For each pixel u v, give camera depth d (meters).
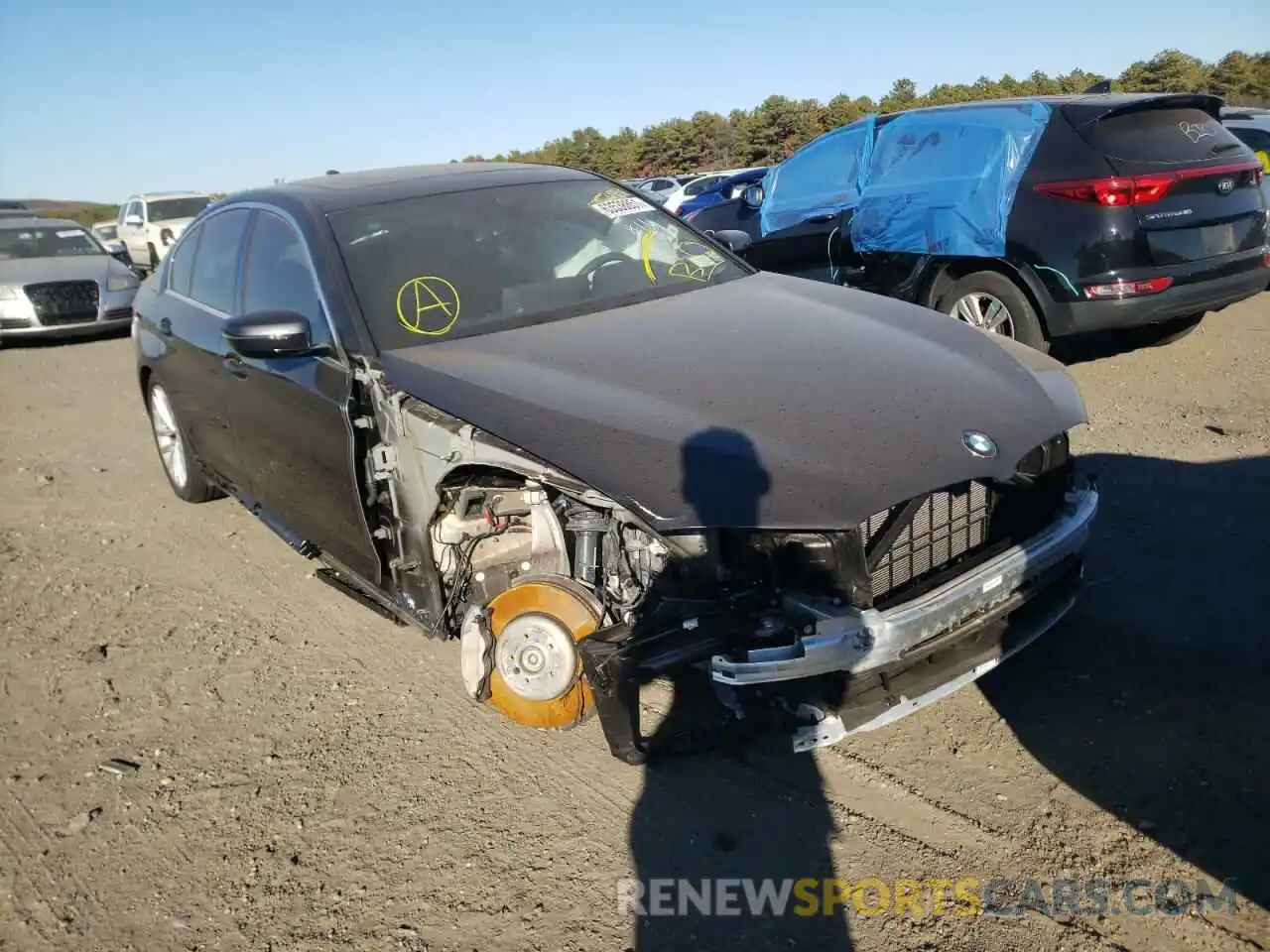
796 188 8.02
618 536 2.74
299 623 4.27
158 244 19.45
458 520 3.06
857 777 2.93
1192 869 2.49
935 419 2.79
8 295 11.62
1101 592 3.82
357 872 2.74
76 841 2.97
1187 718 3.05
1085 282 5.91
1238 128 8.94
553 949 2.42
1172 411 5.90
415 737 3.35
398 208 3.93
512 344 3.30
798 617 2.51
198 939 2.55
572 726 2.97
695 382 2.94
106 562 5.08
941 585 2.71
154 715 3.62
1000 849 2.61
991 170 6.34
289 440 3.77
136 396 8.94
